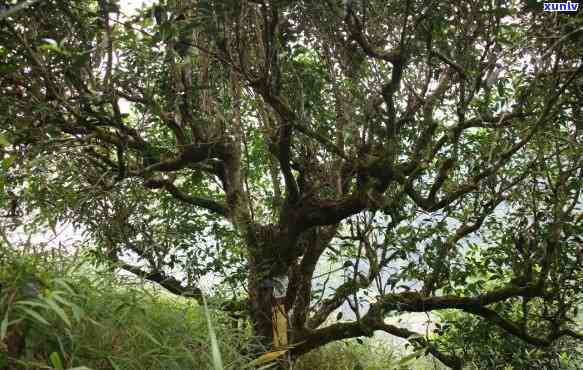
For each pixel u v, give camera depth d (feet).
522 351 15.79
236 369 5.86
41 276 4.13
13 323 3.88
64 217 10.60
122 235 12.90
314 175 14.46
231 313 10.76
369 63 12.29
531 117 12.05
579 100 11.68
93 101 10.25
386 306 14.26
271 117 14.08
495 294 13.98
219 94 12.42
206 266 16.33
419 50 11.41
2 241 4.84
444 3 10.97
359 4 11.27
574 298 15.19
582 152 11.48
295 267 15.83
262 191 19.63
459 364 15.08
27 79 10.26
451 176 15.07
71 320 4.51
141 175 12.65
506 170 13.38
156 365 5.01
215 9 8.93
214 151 15.51
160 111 12.07
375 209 12.59
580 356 17.25
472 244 16.37
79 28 9.49
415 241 12.89
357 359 20.70
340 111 12.51
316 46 12.51
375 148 13.29
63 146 10.46
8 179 9.75
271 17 10.46
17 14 8.73
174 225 16.97
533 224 13.67
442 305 14.08
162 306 5.99
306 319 15.39
